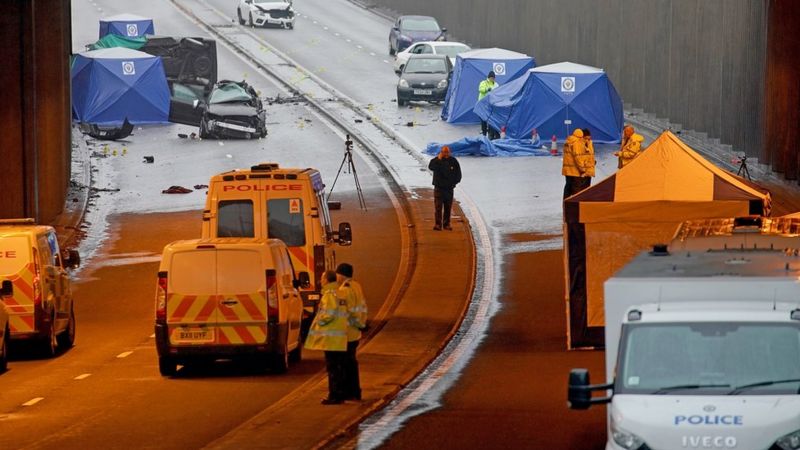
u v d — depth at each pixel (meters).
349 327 68.62
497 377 77.56
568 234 86.19
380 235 141.88
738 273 47.47
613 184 86.81
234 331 79.12
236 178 94.69
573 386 43.06
